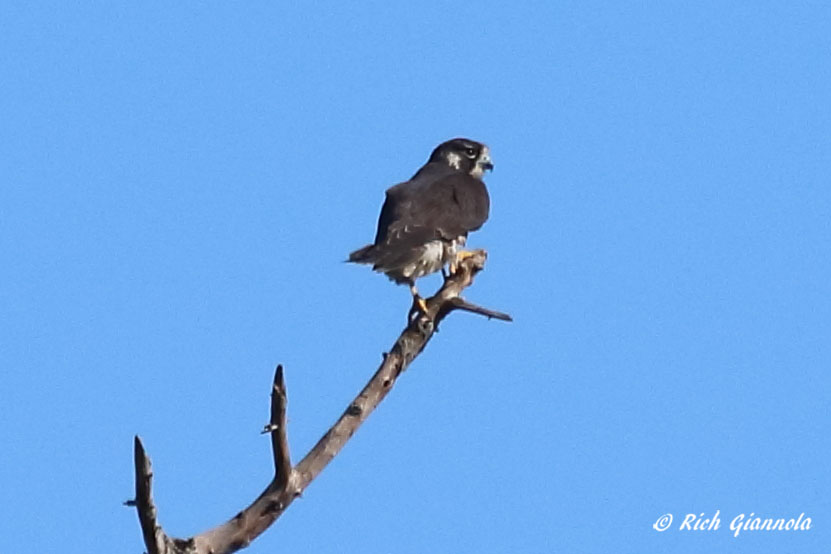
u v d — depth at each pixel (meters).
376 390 12.21
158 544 10.29
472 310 13.73
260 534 11.21
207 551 10.95
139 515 10.09
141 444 9.70
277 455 11.02
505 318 13.73
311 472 11.55
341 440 11.82
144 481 9.85
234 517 11.13
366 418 12.11
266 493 11.22
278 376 10.52
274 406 10.70
